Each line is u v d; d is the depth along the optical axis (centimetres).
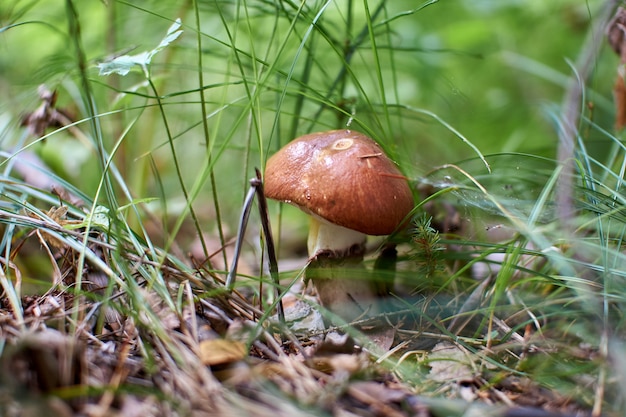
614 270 31
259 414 26
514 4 60
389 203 33
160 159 58
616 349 28
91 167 47
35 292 35
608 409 28
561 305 34
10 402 25
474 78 64
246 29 44
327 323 35
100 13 51
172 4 44
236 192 49
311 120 38
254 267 45
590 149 50
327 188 33
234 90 51
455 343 32
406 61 53
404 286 39
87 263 33
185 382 27
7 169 38
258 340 31
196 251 47
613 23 39
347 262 36
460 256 35
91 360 28
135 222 44
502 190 38
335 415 27
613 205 34
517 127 59
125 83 47
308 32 35
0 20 43
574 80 41
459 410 27
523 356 31
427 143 54
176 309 30
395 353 32
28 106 40
